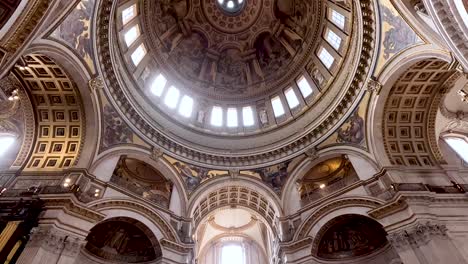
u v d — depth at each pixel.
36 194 15.02
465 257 13.64
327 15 24.69
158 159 21.00
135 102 21.00
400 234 14.84
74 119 18.03
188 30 29.88
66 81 16.67
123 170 21.08
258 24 30.78
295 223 19.42
